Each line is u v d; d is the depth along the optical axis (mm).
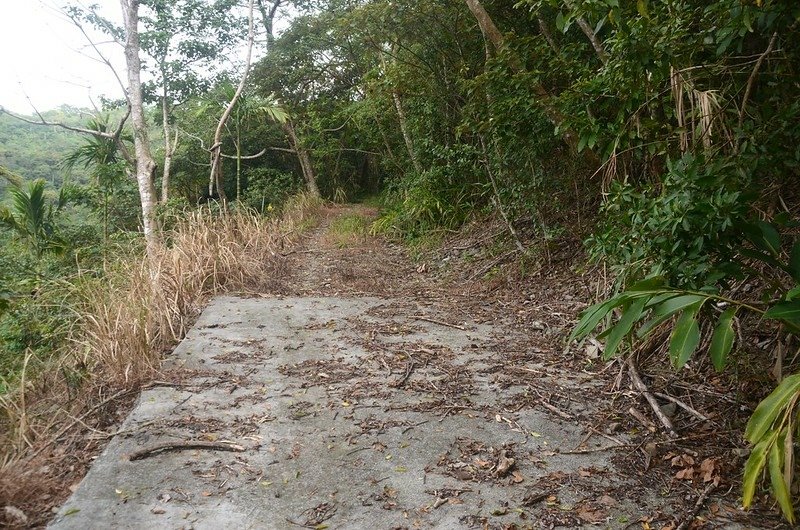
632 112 3965
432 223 9617
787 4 2689
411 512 2309
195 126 15844
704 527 2193
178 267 5586
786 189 3754
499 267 6621
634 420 3066
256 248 7691
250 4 12422
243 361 3977
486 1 6492
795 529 2158
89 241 10312
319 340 4449
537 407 3246
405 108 11031
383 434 2949
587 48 5195
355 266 7957
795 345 3121
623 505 2348
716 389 3221
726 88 3441
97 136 11781
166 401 3309
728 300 2281
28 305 4988
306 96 18734
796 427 2102
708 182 2699
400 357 4055
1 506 2338
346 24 8109
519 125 5520
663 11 3273
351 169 20094
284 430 2986
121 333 3830
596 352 3930
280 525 2225
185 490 2439
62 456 2816
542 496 2400
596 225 5531
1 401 3162
